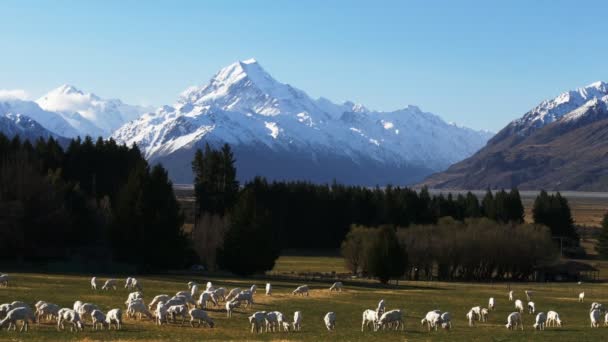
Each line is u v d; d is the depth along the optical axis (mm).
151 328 60719
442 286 127812
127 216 124938
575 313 84812
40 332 56625
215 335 58312
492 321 75188
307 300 89375
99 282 95875
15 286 87875
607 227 194625
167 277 116562
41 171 155250
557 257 169250
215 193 182000
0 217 122812
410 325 69375
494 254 158125
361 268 154000
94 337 54719
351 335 60500
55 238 134500
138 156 187875
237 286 104312
